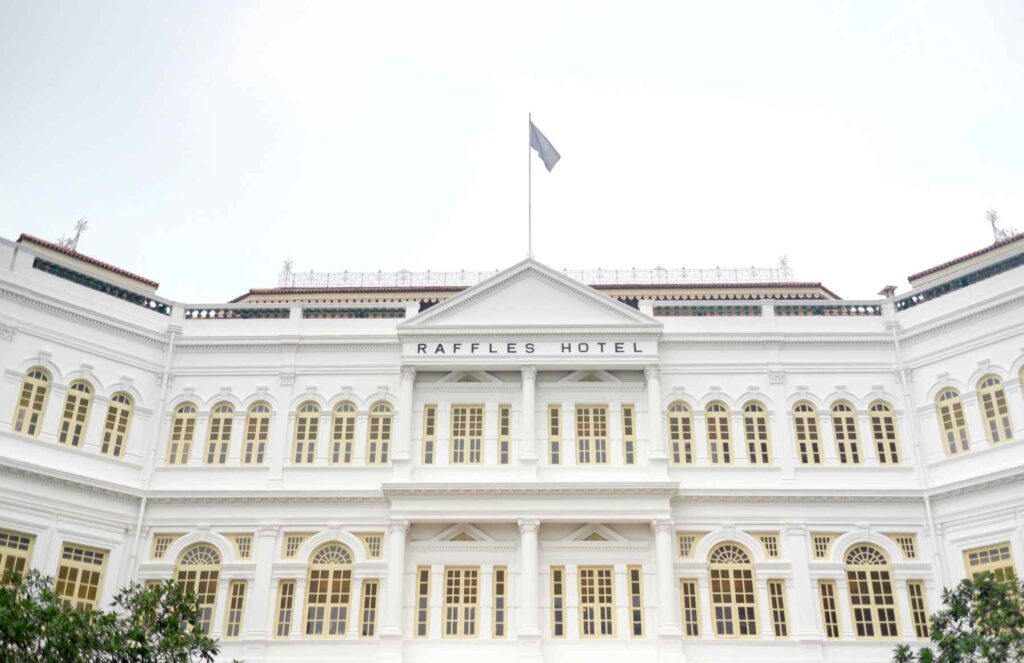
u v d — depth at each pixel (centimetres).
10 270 3316
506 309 3569
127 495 3300
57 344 3353
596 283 4334
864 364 3569
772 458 3450
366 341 3616
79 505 3195
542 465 3391
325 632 3191
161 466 3431
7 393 3192
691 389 3547
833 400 3528
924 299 3619
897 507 3325
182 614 2242
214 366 3603
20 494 3077
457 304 3569
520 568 3225
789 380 3566
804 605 3173
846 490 3322
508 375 3534
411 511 3247
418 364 3478
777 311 3697
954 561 3216
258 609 3191
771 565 3247
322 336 3619
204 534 3309
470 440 3450
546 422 3469
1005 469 3120
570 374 3531
